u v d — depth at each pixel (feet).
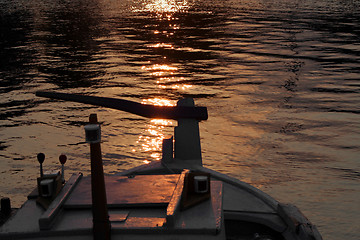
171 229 9.72
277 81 74.54
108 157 42.19
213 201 10.98
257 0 240.32
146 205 10.81
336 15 169.68
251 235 16.02
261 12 181.88
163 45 112.06
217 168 39.91
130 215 10.52
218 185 11.87
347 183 36.65
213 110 58.08
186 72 81.61
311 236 14.44
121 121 53.47
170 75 79.10
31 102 62.39
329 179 37.40
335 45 108.88
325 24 145.18
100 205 9.68
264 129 50.60
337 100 63.10
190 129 21.27
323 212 31.78
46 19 166.71
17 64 89.97
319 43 111.75
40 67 86.94
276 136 48.32
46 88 70.59
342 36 122.01
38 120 54.39
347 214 31.48
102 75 79.51
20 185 36.55
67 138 48.03
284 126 51.70
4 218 13.62
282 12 181.27
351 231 29.22
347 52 100.48
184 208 10.50
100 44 114.32
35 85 72.59
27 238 9.91
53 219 10.22
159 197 11.08
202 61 91.71
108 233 9.76
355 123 52.80
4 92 68.33
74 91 68.54
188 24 151.64
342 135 48.60
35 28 143.13
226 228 16.42
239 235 16.15
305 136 48.26
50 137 48.37
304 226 14.93
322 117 55.21
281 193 34.83
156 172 20.29
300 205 32.83
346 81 74.64
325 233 29.01
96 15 181.57
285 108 59.11
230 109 58.49
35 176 38.45
